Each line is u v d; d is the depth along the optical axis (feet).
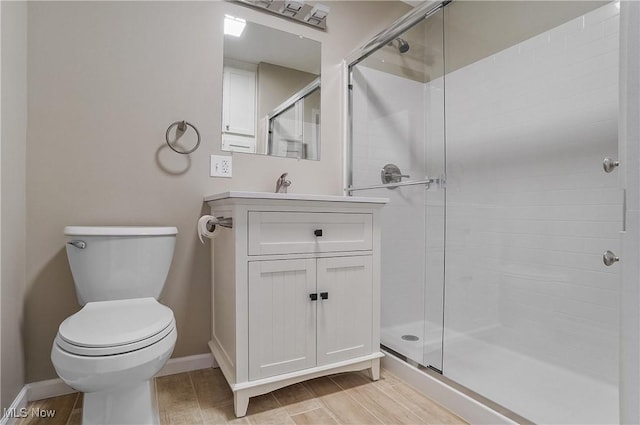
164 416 4.37
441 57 6.72
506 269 6.57
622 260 0.93
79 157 5.07
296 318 4.75
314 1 7.12
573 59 5.82
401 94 6.87
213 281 5.78
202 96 5.95
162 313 4.08
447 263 6.81
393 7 8.14
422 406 4.68
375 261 5.44
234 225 4.43
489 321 6.73
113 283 4.67
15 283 4.37
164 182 5.63
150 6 5.59
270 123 6.57
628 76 0.94
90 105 5.14
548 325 5.91
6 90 4.07
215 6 6.12
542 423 4.00
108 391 3.42
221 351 5.16
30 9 4.79
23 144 4.64
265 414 4.45
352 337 5.19
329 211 5.04
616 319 5.20
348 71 7.47
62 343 3.30
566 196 5.87
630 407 0.88
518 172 6.52
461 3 6.63
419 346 6.15
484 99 7.07
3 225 3.99
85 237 4.57
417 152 6.66
